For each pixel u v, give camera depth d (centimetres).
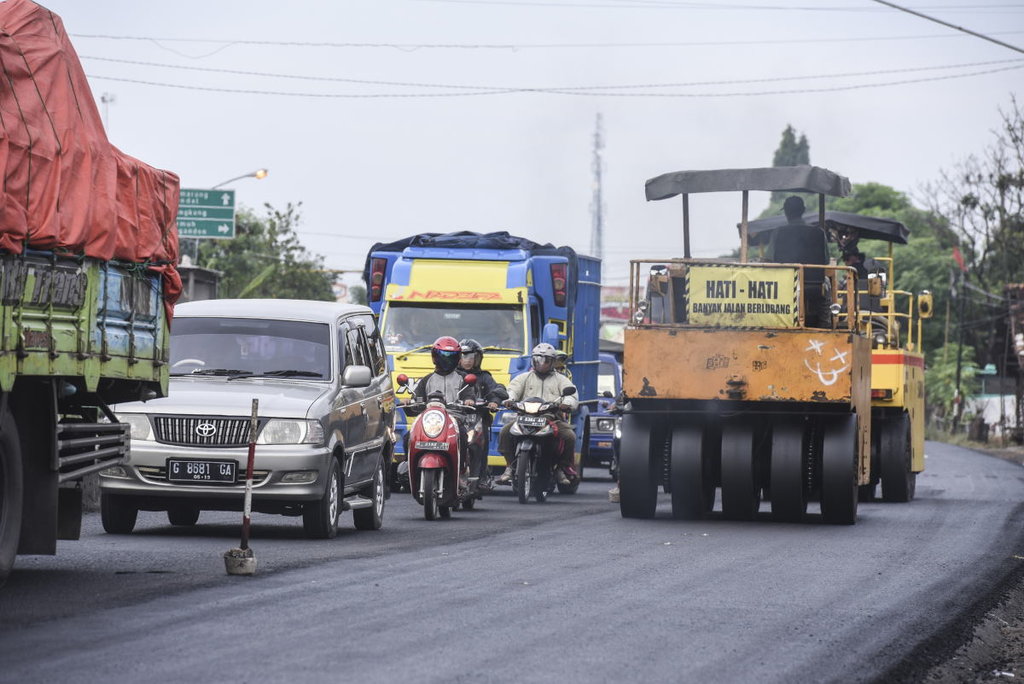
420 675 1541
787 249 3788
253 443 2356
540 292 4825
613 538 3069
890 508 4272
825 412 3519
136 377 2419
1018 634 2084
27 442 2147
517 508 4003
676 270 3519
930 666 1756
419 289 4734
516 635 1803
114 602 1988
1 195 1900
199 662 1573
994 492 5194
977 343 15925
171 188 2541
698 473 3578
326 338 3159
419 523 3438
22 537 2153
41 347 2047
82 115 2184
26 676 1484
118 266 2323
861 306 4653
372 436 3272
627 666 1631
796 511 3559
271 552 2634
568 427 4328
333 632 1781
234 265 12962
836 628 1950
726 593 2238
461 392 3744
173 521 3212
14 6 2095
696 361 3494
